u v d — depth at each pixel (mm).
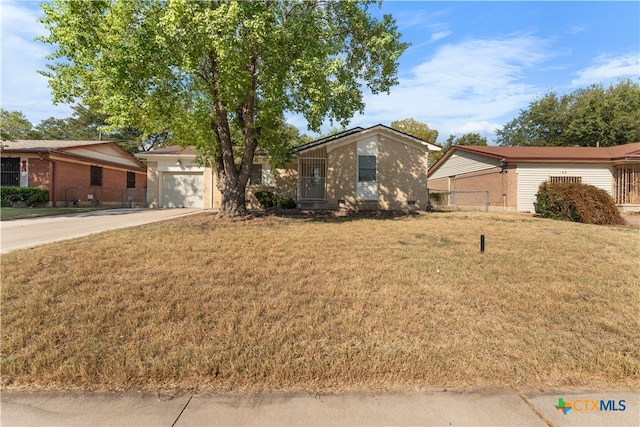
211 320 3568
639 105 27484
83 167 20625
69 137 34531
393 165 15523
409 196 15633
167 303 3938
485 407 2385
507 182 16797
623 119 25906
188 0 7492
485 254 6504
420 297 4266
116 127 9297
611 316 3787
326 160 15930
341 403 2412
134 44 7730
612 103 27016
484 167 18812
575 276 5148
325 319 3631
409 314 3773
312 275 5070
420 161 15695
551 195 12695
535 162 16438
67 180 19266
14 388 2568
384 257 6164
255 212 13523
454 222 11219
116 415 2285
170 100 9016
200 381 2641
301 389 2570
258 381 2643
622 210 16219
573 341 3256
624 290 4570
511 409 2369
